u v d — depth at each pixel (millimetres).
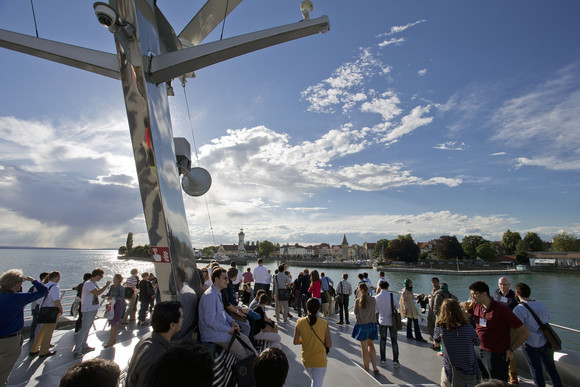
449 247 98188
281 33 2611
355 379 5121
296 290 10742
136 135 2629
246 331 4098
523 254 94062
